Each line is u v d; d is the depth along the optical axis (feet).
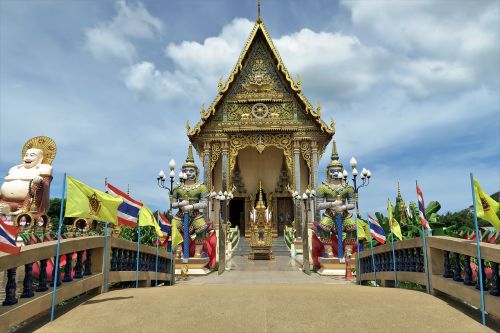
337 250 74.02
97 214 25.30
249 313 21.01
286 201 128.36
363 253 44.86
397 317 20.26
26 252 19.01
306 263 71.46
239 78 116.67
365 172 72.38
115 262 31.17
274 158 129.90
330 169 80.64
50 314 21.58
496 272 19.74
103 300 24.68
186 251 71.72
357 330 18.29
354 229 73.05
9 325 17.22
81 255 25.70
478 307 20.57
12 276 18.48
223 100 114.52
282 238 120.88
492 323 19.80
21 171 55.06
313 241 78.84
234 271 76.02
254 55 118.01
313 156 110.93
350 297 25.23
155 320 19.85
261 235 95.14
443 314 20.88
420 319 19.93
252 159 130.00
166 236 53.11
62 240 23.29
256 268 80.33
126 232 61.00
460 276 23.99
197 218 76.43
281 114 113.70
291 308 22.02
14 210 53.42
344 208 72.95
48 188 55.52
